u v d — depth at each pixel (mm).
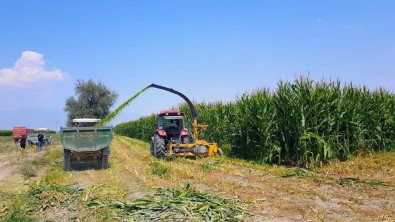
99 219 7145
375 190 9445
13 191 10625
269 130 15352
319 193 9000
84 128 15242
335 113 14281
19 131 57188
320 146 13664
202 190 9430
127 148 26797
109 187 10227
